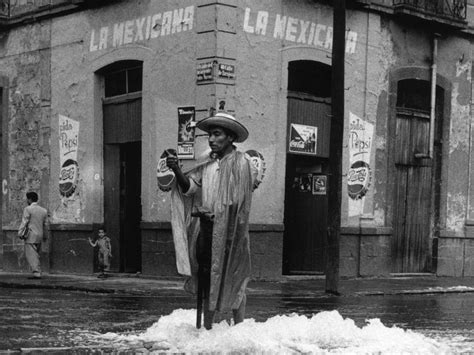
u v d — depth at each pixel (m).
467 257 18.83
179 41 14.38
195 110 14.01
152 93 14.89
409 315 9.58
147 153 14.95
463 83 18.73
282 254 14.94
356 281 15.62
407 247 17.77
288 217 15.91
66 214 17.06
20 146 18.52
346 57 16.12
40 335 6.69
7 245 18.97
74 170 16.83
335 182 12.40
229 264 6.09
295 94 15.23
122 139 16.02
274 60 14.65
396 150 17.41
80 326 7.46
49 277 15.62
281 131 14.77
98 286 12.87
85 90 16.56
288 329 6.58
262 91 14.46
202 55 13.91
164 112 14.63
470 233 18.81
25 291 12.42
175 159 6.02
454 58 18.50
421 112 17.94
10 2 18.67
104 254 15.12
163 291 12.09
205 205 6.11
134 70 15.81
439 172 18.36
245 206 6.19
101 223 16.44
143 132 15.05
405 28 17.27
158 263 14.62
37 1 17.80
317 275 15.96
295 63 15.37
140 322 7.87
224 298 6.09
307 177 16.12
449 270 18.42
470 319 9.24
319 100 15.75
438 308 10.67
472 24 18.69
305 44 15.19
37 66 17.95
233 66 13.96
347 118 16.14
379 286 14.41
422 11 16.98
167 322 6.86
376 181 16.75
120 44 15.67
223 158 6.21
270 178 14.60
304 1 15.15
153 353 5.69
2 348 5.89
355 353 5.98
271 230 14.57
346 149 16.14
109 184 16.41
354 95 16.28
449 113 18.42
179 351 5.75
